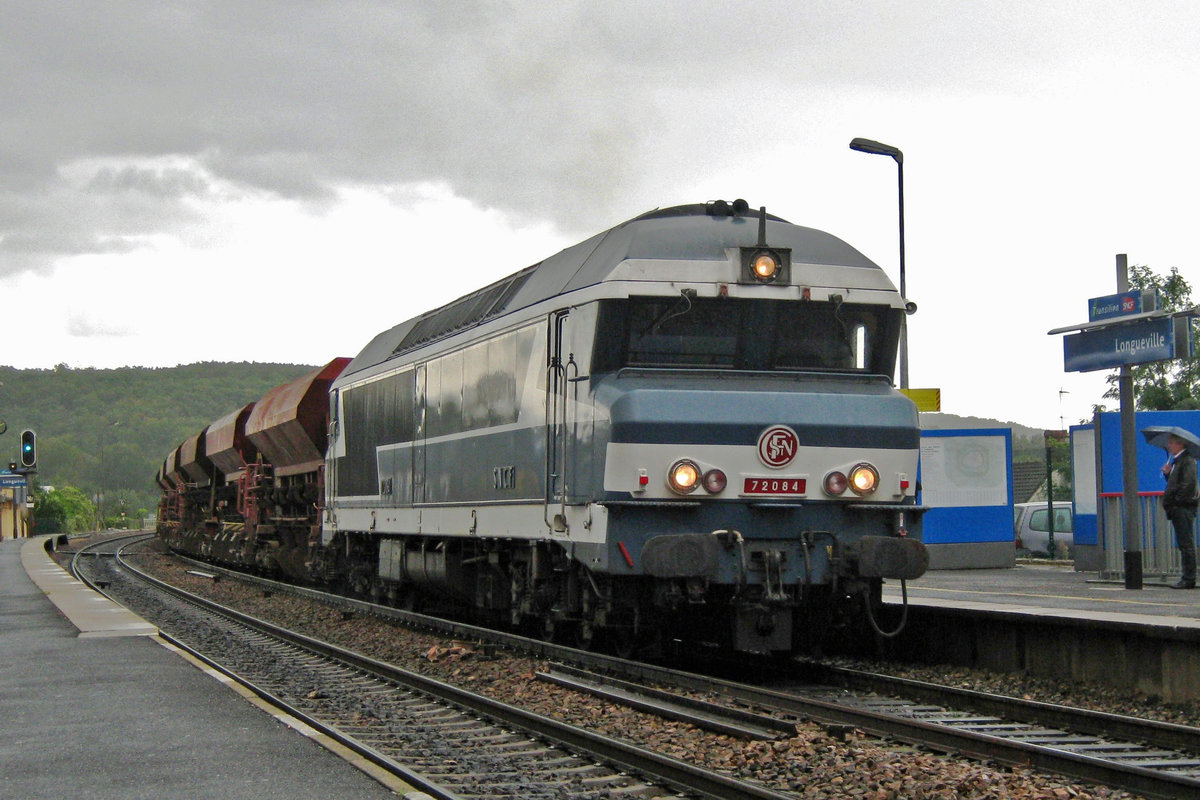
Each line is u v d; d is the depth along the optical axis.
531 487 13.86
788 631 12.24
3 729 10.12
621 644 14.28
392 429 19.58
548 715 11.01
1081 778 8.01
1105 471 21.25
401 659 15.73
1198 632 10.55
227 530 37.31
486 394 15.42
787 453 11.94
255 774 8.23
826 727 9.51
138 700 11.51
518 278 15.57
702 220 12.87
